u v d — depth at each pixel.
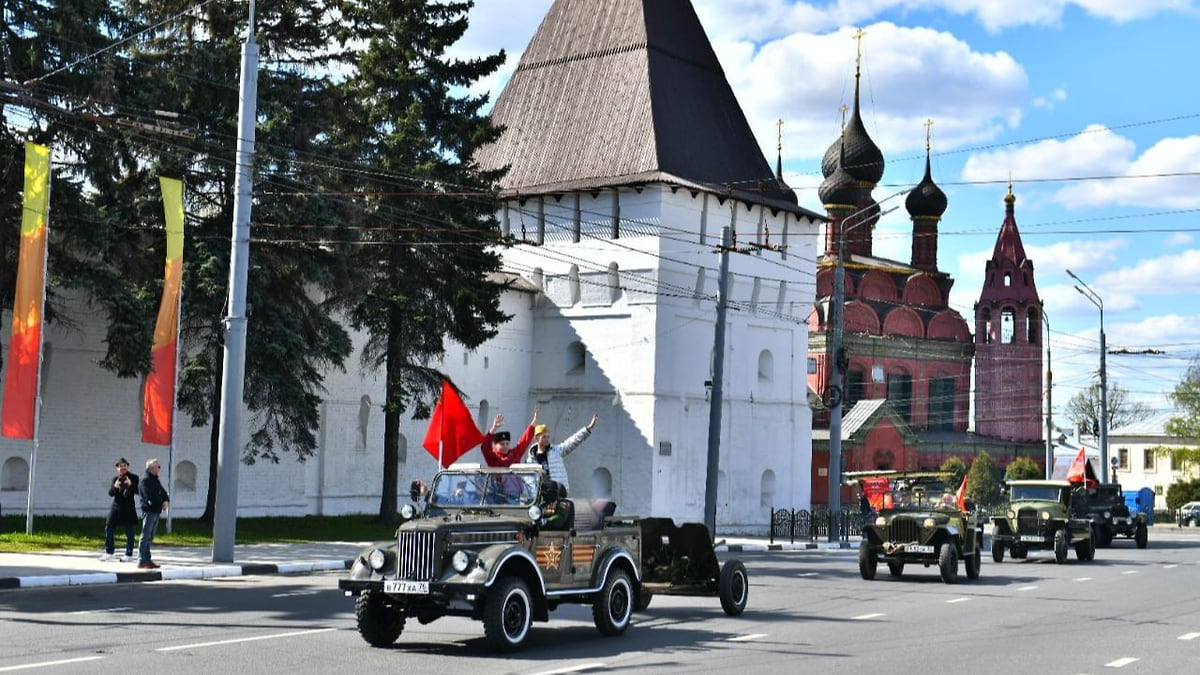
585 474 53.31
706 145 56.38
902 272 98.69
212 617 17.81
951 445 96.88
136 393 41.75
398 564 14.84
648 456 51.47
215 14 38.00
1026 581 29.05
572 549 16.23
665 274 52.12
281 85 38.81
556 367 55.00
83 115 27.20
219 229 36.94
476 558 14.75
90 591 21.55
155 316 36.06
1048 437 65.62
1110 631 18.89
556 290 55.25
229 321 27.19
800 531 52.03
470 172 43.34
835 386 47.31
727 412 54.84
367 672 13.19
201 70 36.31
